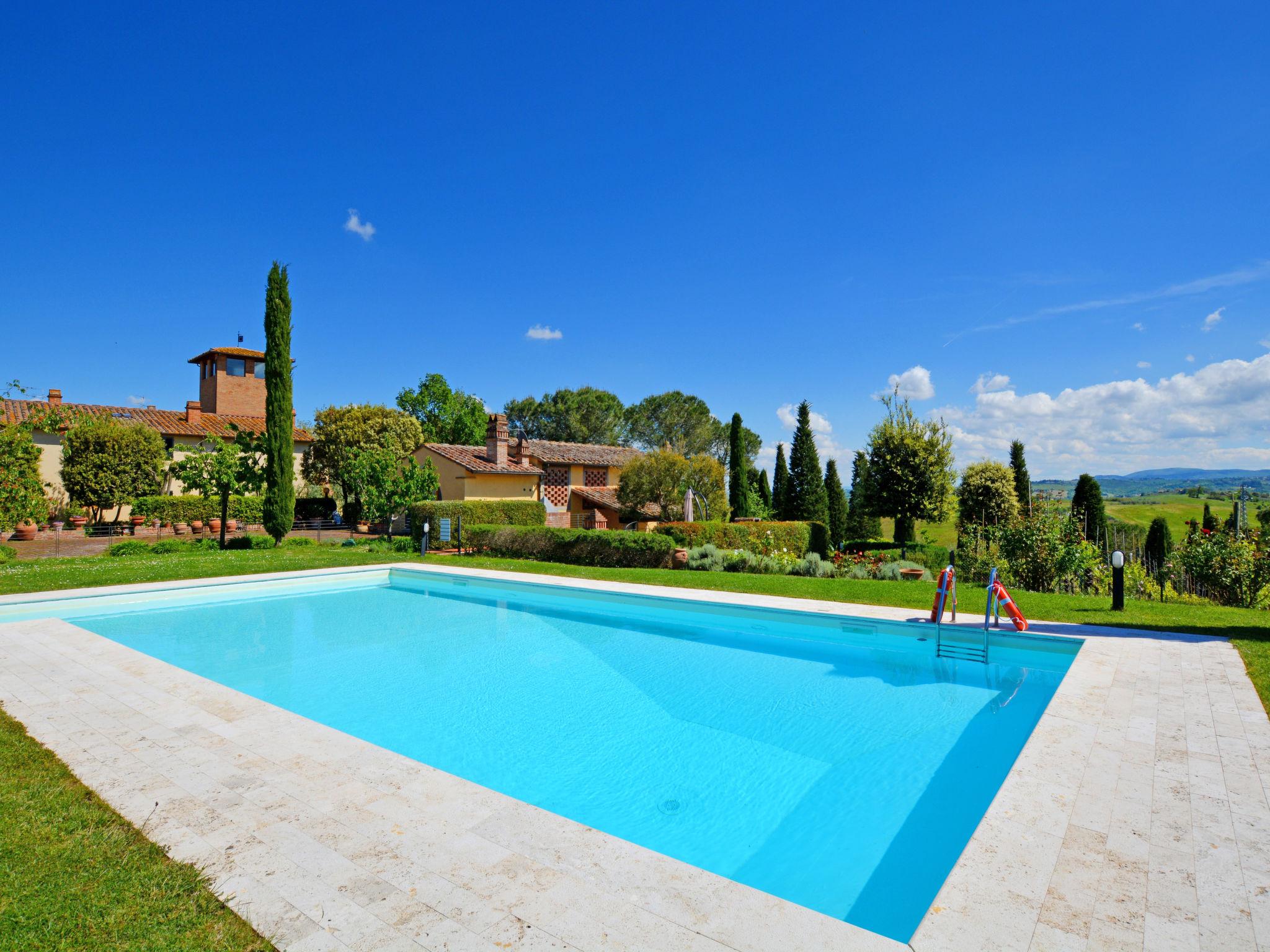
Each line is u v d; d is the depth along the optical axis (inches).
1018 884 115.0
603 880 120.5
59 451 1047.6
